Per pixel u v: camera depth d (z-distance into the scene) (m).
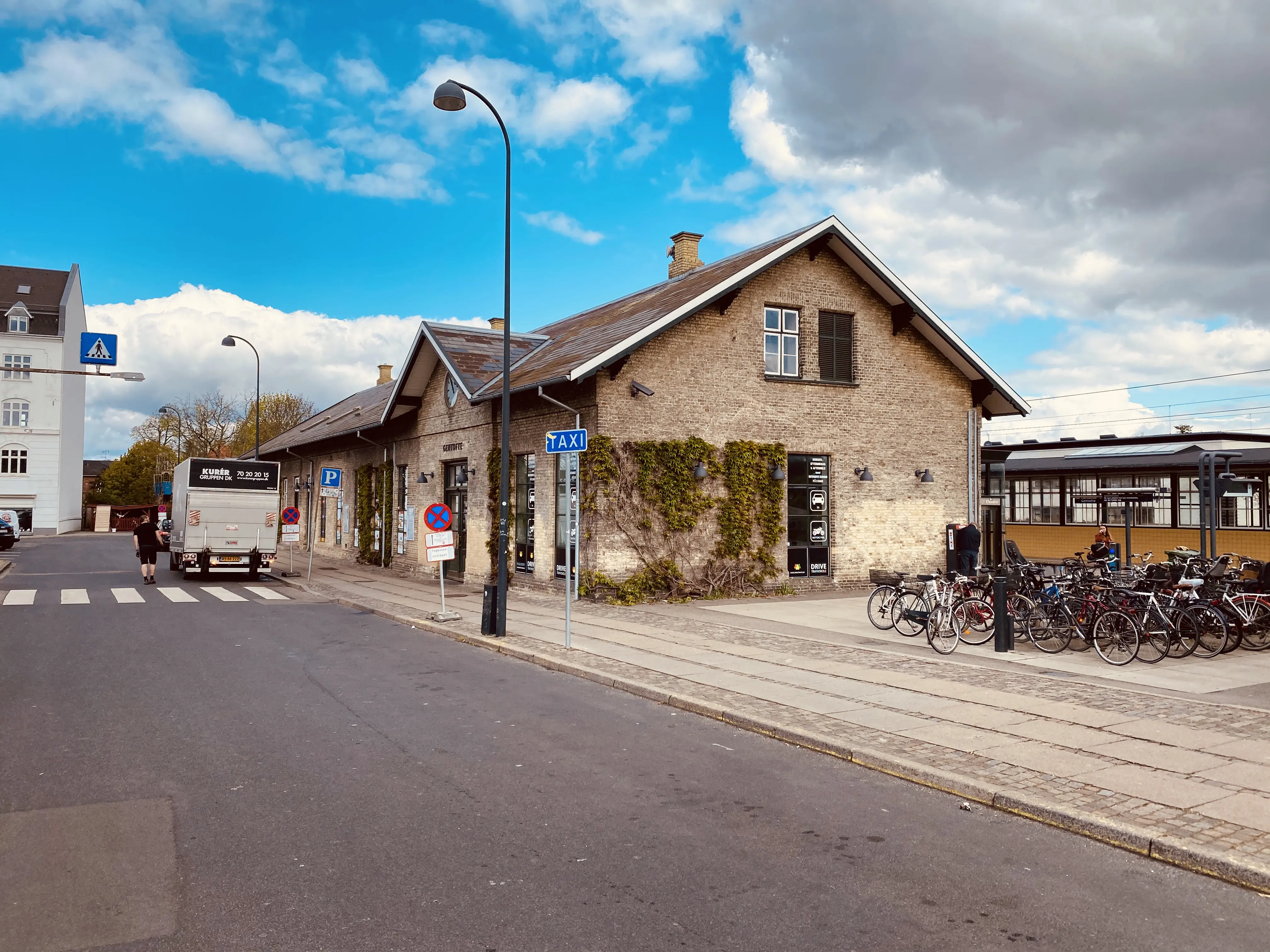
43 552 38.03
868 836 5.38
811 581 19.62
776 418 19.30
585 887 4.58
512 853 5.04
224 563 23.84
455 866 4.83
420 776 6.48
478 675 10.59
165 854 4.96
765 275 19.30
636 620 14.85
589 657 11.28
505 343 14.07
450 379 23.14
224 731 7.73
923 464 21.23
